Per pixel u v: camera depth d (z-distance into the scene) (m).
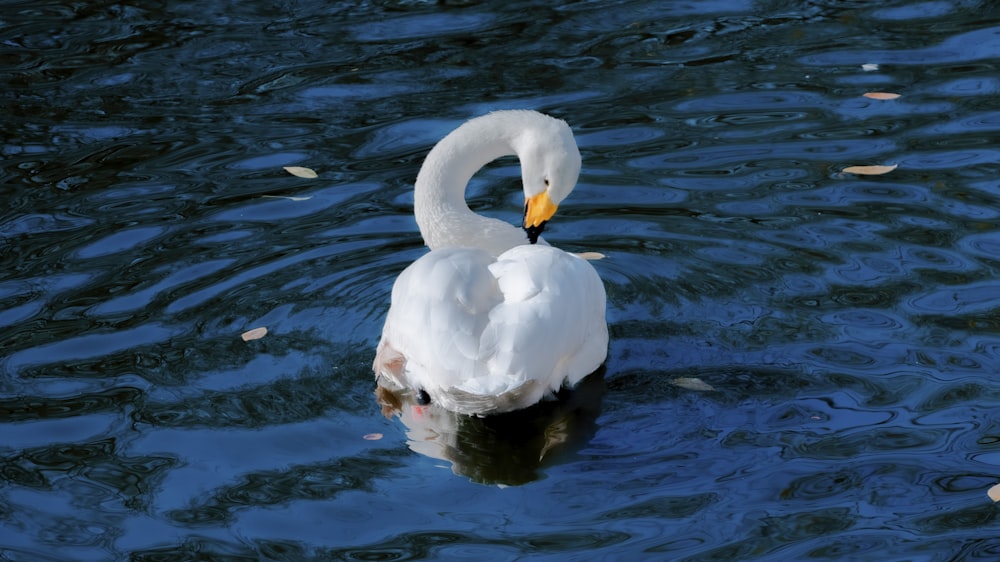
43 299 8.20
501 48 12.56
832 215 9.00
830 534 5.75
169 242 8.98
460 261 6.89
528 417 6.86
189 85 11.95
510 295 6.82
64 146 10.72
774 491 6.09
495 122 8.19
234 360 7.44
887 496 6.02
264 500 6.12
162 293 8.26
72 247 8.92
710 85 11.41
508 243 8.27
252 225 9.24
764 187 9.48
